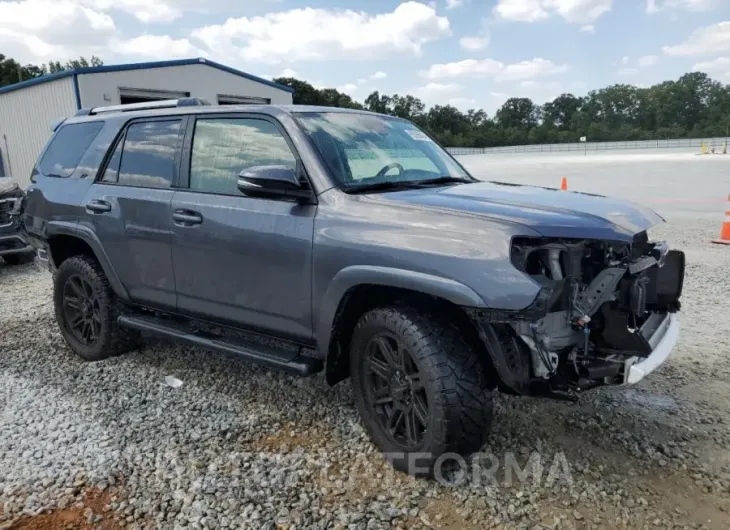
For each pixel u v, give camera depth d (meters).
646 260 3.35
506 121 142.38
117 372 4.76
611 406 3.99
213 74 21.16
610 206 3.36
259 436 3.68
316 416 3.93
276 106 3.88
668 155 49.75
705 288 6.83
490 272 2.79
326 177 3.49
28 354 5.27
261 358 3.74
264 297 3.71
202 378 4.60
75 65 94.75
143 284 4.48
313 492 3.09
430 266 2.94
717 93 123.62
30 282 8.49
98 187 4.75
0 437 3.74
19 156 21.70
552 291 2.78
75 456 3.48
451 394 2.98
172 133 4.33
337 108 4.19
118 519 2.91
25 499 3.08
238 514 2.92
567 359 3.07
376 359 3.38
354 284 3.21
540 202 3.30
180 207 4.08
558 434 3.64
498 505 2.96
